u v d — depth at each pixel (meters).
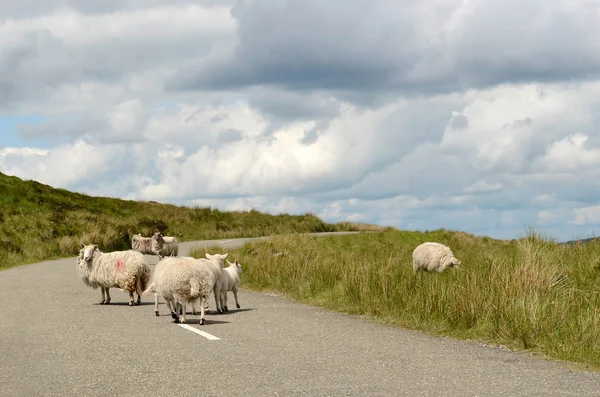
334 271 17.45
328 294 15.07
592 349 8.50
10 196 49.97
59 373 7.35
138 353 8.49
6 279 20.78
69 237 37.19
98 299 15.45
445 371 7.30
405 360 7.95
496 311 10.52
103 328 10.80
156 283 11.66
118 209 55.84
